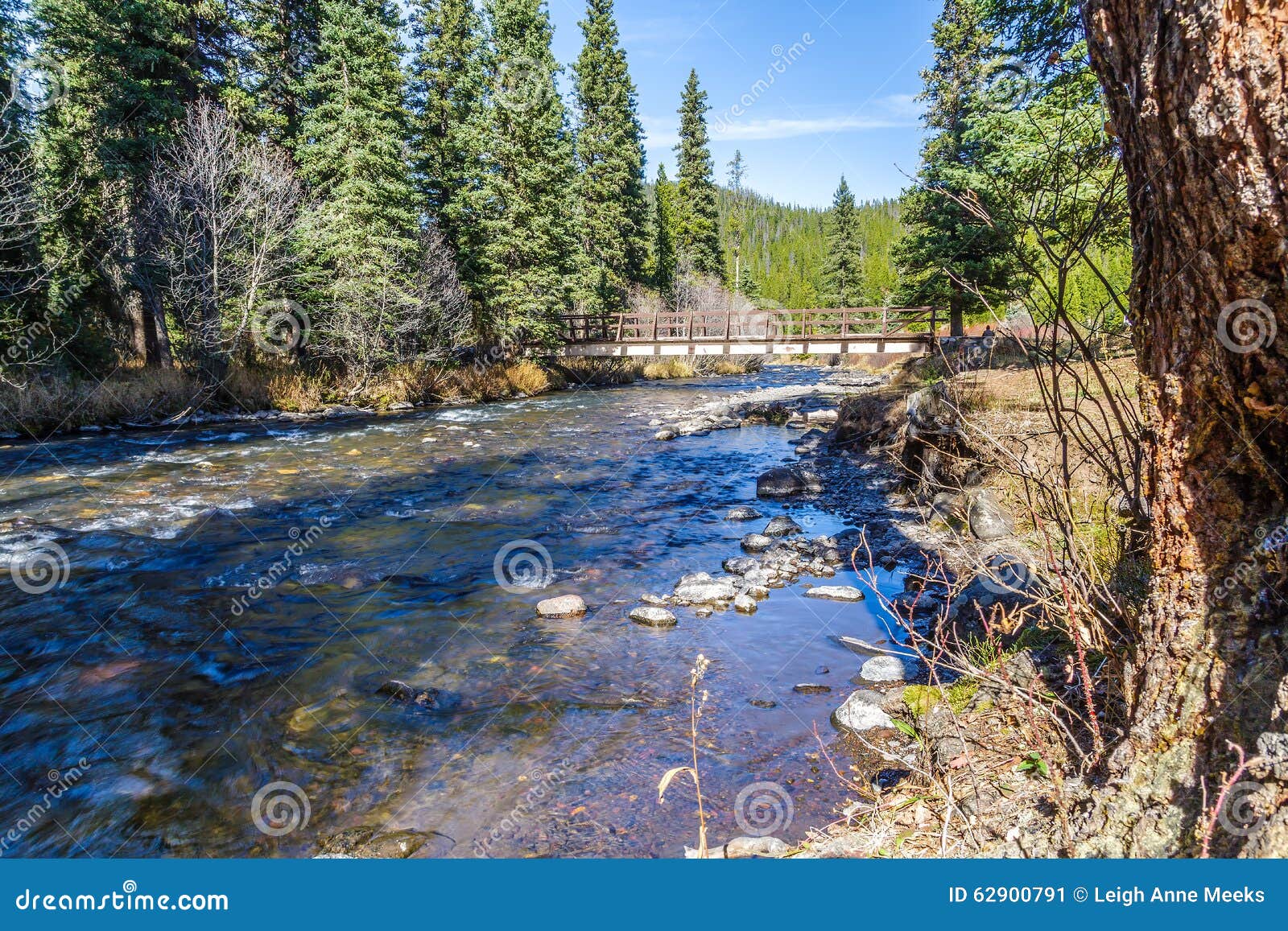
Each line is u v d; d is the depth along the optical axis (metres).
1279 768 1.73
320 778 4.02
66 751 4.31
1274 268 1.76
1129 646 2.62
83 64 19.23
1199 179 1.83
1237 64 1.66
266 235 18.78
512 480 12.20
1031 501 3.87
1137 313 2.23
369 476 12.26
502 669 5.38
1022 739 3.16
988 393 8.27
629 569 7.77
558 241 27.41
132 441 14.91
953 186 11.93
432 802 3.77
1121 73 2.03
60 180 18.58
